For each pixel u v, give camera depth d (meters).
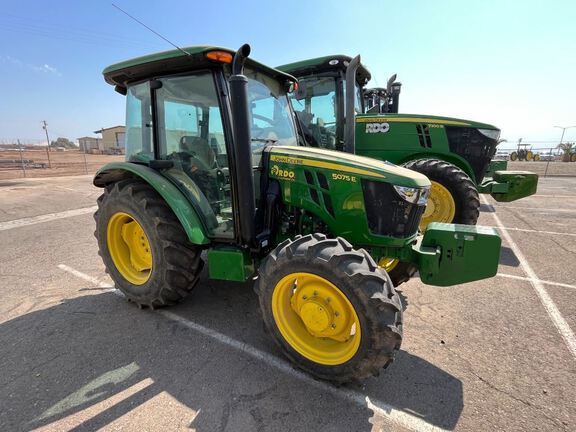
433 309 2.91
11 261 4.06
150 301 2.77
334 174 2.37
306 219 2.59
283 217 2.66
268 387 1.97
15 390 1.93
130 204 2.69
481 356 2.27
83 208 7.50
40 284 3.39
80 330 2.55
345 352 1.95
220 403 1.85
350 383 1.96
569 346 2.38
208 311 2.85
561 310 2.88
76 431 1.66
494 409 1.82
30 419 1.73
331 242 1.97
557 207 7.41
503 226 5.71
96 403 1.83
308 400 1.88
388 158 4.98
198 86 2.54
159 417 1.75
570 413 1.79
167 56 2.36
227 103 2.40
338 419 1.75
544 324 2.66
